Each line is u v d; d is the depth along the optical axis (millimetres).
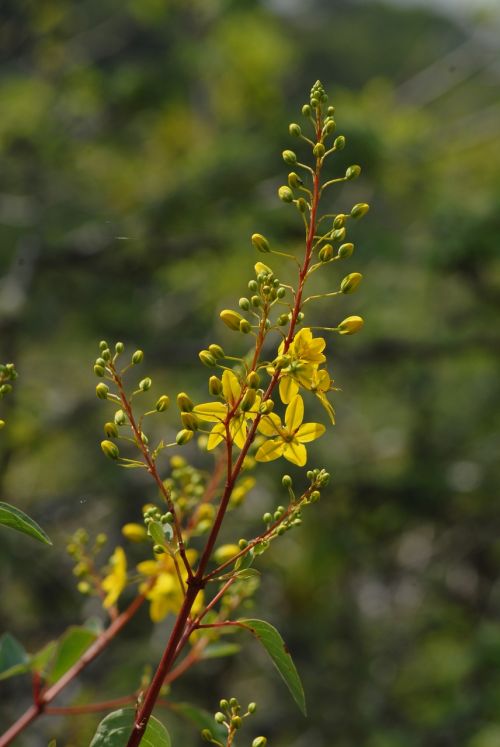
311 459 9570
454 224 8938
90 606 8586
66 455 10094
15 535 9258
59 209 11367
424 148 10039
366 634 10523
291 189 1808
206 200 9352
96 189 11578
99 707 2703
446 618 10812
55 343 10602
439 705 9094
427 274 10031
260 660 9602
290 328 1785
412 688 9938
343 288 1768
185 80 11070
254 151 9352
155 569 2723
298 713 9633
